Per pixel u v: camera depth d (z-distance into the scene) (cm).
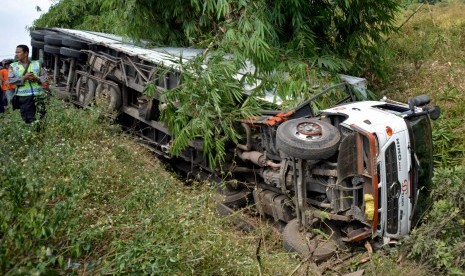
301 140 510
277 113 608
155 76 749
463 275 463
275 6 750
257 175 650
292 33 792
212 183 633
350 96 677
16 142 580
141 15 870
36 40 1085
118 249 369
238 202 669
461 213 526
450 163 679
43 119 689
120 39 977
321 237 541
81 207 412
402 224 522
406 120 534
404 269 488
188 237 399
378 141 500
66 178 441
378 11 830
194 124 633
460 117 739
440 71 892
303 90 656
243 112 625
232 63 672
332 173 528
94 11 1326
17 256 328
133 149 737
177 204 457
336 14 834
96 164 518
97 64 909
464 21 1096
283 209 585
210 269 404
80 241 360
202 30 857
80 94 958
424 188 551
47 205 394
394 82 891
